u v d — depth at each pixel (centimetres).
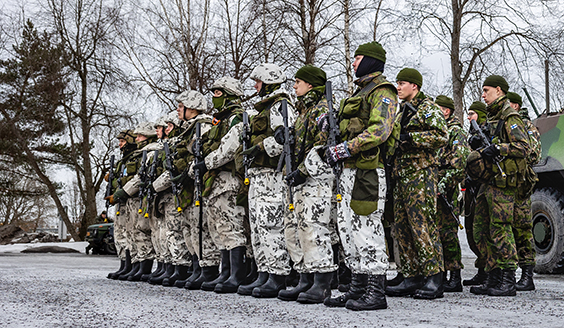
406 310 362
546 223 718
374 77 374
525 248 532
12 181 3055
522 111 607
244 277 518
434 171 458
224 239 520
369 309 362
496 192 484
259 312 356
